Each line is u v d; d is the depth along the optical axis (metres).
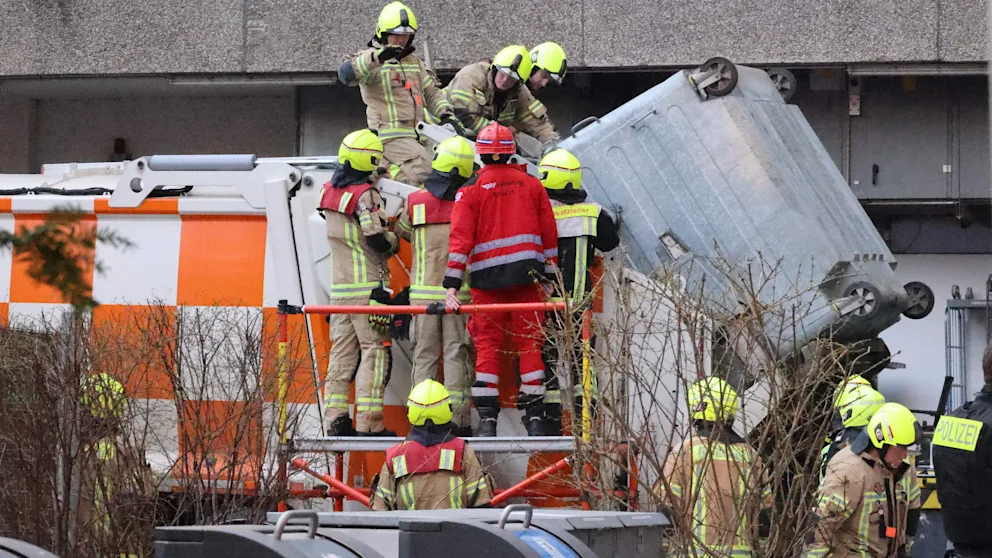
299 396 24.97
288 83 41.28
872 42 38.47
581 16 39.41
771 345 22.41
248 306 25.78
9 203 26.70
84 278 17.88
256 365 22.56
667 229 27.27
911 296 30.84
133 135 45.25
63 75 41.84
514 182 23.98
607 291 25.31
